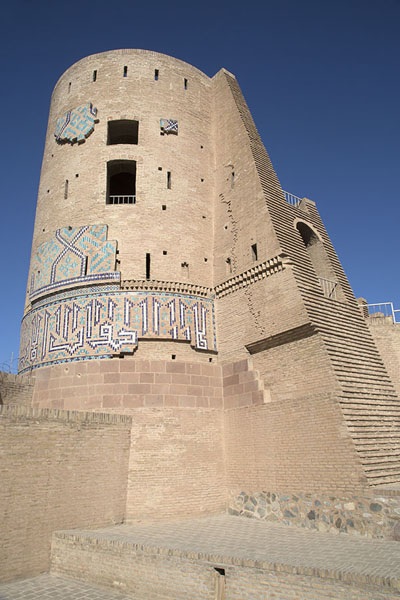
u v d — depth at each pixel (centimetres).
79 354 1745
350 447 1288
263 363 1673
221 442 1723
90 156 2077
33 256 2122
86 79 2231
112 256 1852
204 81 2359
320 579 799
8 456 1141
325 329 1542
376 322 2342
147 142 2086
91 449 1402
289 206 1933
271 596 842
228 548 1014
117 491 1473
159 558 998
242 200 1950
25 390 1766
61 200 2072
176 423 1666
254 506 1537
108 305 1789
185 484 1603
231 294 1877
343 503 1261
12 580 1085
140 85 2180
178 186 2064
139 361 1714
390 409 1503
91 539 1120
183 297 1870
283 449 1484
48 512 1211
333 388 1409
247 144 2003
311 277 1698
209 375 1792
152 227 1948
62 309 1856
